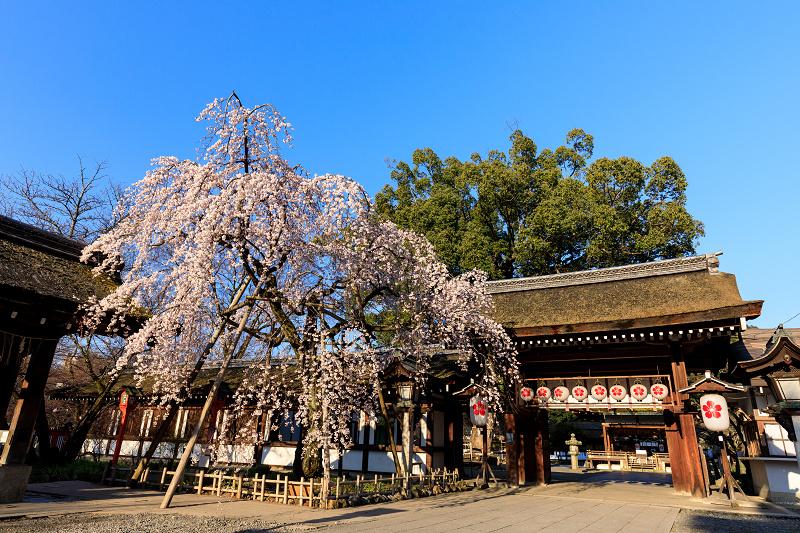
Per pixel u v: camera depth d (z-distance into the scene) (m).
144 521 7.69
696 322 13.58
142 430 22.28
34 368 9.77
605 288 17.75
